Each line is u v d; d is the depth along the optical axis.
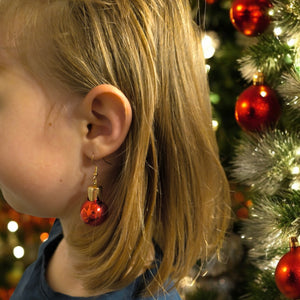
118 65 0.61
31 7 0.62
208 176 0.67
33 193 0.62
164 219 0.66
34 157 0.61
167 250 0.65
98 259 0.64
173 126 0.64
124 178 0.62
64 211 0.63
